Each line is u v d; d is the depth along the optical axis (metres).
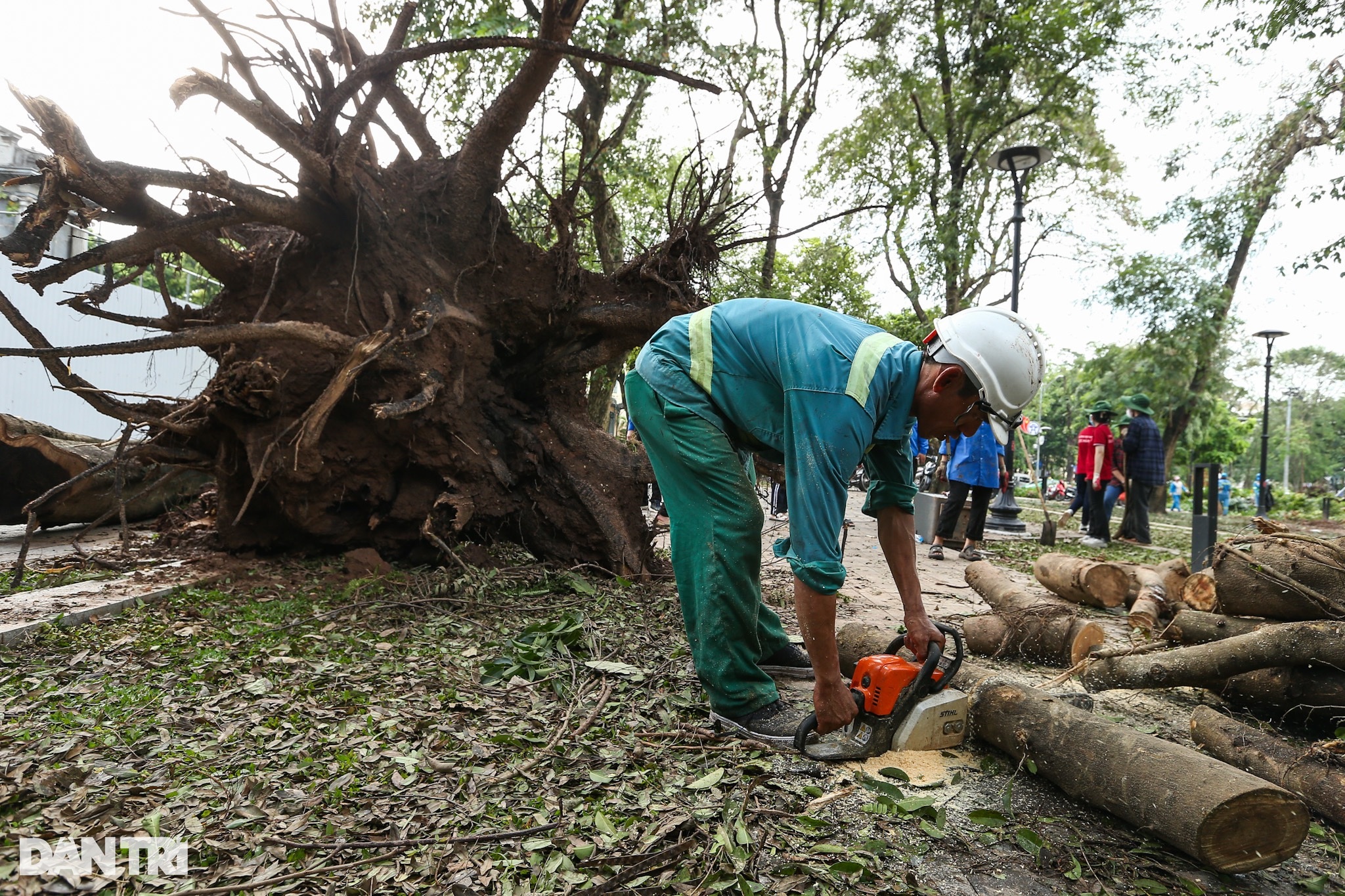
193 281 12.51
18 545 5.89
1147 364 17.56
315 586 4.68
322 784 2.24
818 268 12.95
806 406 2.41
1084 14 12.93
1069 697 3.05
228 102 4.12
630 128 12.09
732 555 2.72
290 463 4.86
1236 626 3.38
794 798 2.38
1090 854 2.16
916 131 14.88
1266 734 2.84
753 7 11.87
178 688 2.93
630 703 3.06
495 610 4.37
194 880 1.77
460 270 5.54
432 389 5.01
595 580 5.25
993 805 2.43
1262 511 18.84
